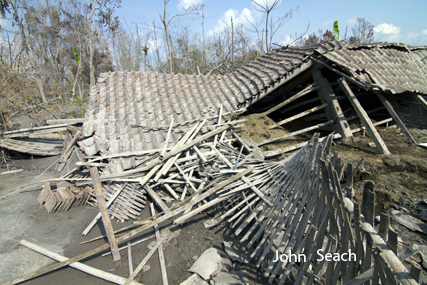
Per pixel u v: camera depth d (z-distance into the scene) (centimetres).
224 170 606
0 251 496
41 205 665
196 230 528
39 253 488
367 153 689
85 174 690
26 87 1795
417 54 1191
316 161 371
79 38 2458
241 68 1148
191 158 688
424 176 554
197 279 404
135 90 916
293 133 805
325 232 320
